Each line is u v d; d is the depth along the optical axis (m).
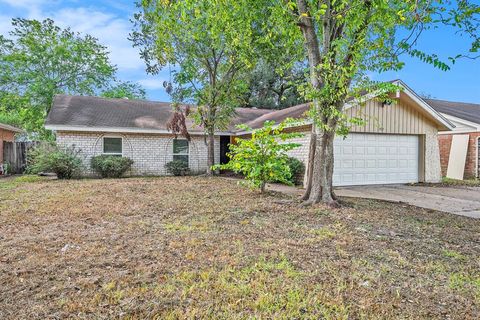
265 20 8.48
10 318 2.47
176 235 4.70
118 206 6.86
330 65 6.51
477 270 3.62
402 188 11.53
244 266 3.54
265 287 3.03
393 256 3.99
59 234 4.73
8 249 4.04
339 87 6.64
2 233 4.78
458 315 2.62
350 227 5.32
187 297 2.83
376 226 5.45
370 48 6.44
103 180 12.60
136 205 6.97
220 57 14.30
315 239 4.58
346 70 6.36
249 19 8.50
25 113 23.75
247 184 9.04
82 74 26.14
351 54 6.62
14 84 24.23
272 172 8.53
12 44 23.95
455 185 12.46
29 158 15.12
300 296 2.87
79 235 4.67
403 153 12.96
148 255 3.85
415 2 4.64
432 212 7.04
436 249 4.33
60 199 7.71
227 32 9.71
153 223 5.42
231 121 17.28
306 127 11.52
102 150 15.09
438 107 17.36
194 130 16.28
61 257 3.76
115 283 3.08
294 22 7.13
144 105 18.41
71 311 2.58
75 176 14.04
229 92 14.81
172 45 13.23
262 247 4.19
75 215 5.99
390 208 7.25
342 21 6.66
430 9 4.77
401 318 2.55
